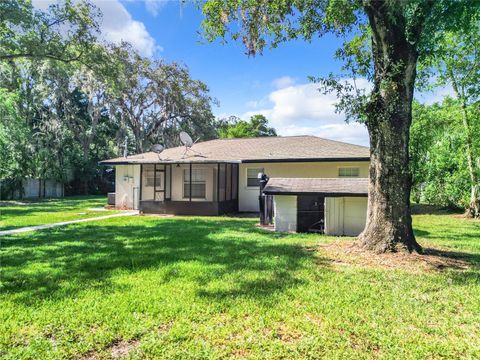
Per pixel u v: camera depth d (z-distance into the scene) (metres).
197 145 17.66
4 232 8.46
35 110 25.14
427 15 5.49
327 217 8.52
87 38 13.79
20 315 3.29
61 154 25.70
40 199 22.23
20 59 15.70
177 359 2.55
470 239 7.68
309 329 3.03
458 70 12.12
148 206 13.67
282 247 6.56
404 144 5.76
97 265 5.18
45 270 4.89
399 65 5.34
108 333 2.93
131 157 15.77
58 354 2.60
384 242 5.82
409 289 4.10
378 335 2.94
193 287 4.12
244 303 3.60
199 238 7.59
